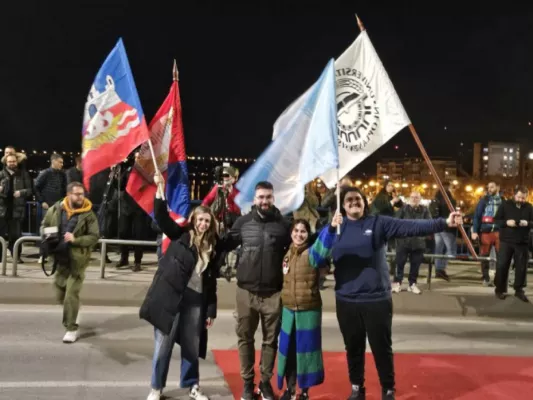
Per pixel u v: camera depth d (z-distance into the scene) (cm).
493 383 605
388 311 502
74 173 1045
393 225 499
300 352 504
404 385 592
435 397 561
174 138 629
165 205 521
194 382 530
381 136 578
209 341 727
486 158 8344
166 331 501
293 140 557
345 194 514
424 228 493
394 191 1097
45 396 524
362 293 498
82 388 548
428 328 838
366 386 582
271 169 561
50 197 1027
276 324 518
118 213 1036
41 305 866
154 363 518
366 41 582
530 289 1046
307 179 528
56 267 690
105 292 900
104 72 605
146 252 1293
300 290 500
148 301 506
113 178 1020
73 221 683
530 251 1105
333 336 775
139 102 598
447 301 945
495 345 761
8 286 877
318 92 546
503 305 945
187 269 512
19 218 1043
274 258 512
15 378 566
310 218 929
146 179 617
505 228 943
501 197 1077
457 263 1339
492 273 1189
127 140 595
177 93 632
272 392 524
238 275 519
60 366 606
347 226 507
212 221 520
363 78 581
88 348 671
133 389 552
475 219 1073
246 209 570
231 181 825
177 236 524
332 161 512
